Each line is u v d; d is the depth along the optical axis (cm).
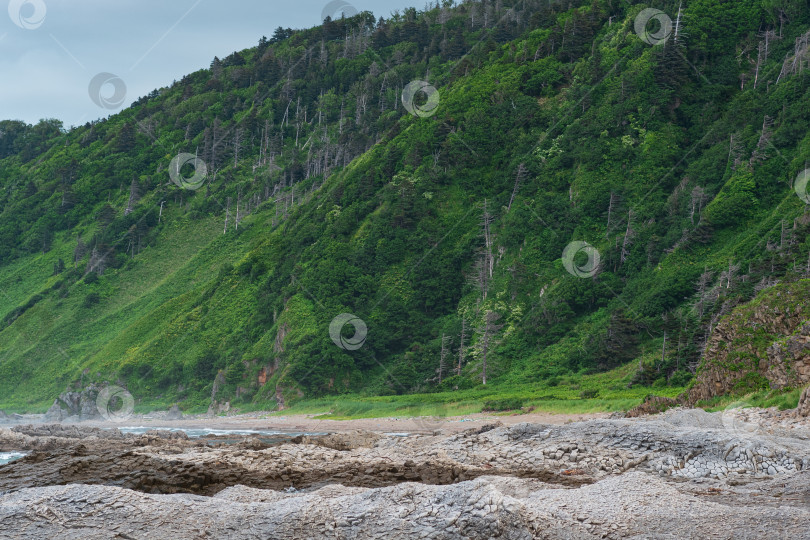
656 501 1255
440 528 1112
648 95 11406
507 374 7744
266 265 11994
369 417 6469
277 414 7775
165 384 10088
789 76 10506
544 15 15350
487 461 1919
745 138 9825
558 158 11231
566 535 1098
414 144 12612
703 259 8219
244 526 1197
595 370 7106
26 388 11888
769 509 1160
